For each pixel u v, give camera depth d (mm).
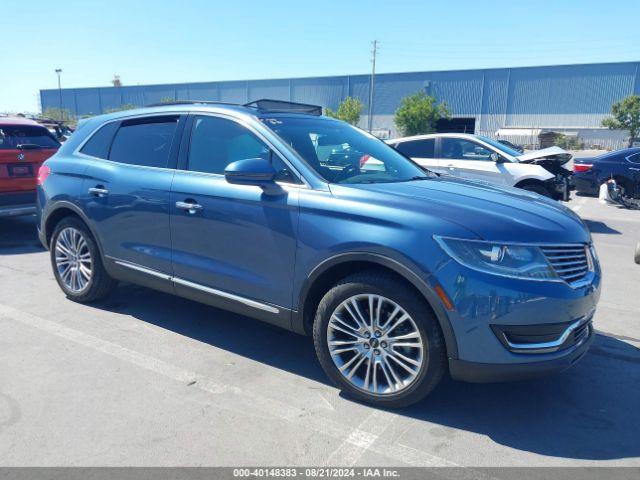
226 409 3156
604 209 12367
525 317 2787
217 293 3768
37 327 4359
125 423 2982
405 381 3074
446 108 58906
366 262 3111
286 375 3613
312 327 3475
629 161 12680
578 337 3094
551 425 3057
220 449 2762
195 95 74250
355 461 2689
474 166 10031
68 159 4887
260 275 3537
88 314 4672
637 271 6613
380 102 64812
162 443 2803
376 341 3141
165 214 3998
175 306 4914
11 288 5410
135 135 4469
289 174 3467
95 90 79688
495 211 3061
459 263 2801
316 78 67250
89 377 3518
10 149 7344
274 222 3398
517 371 2830
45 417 3027
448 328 2846
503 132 56781
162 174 4090
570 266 3004
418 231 2902
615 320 4812
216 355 3902
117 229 4379
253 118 3799
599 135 54719
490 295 2766
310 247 3244
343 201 3186
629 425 3072
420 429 2988
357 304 3168
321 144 3865
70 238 4898
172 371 3631
